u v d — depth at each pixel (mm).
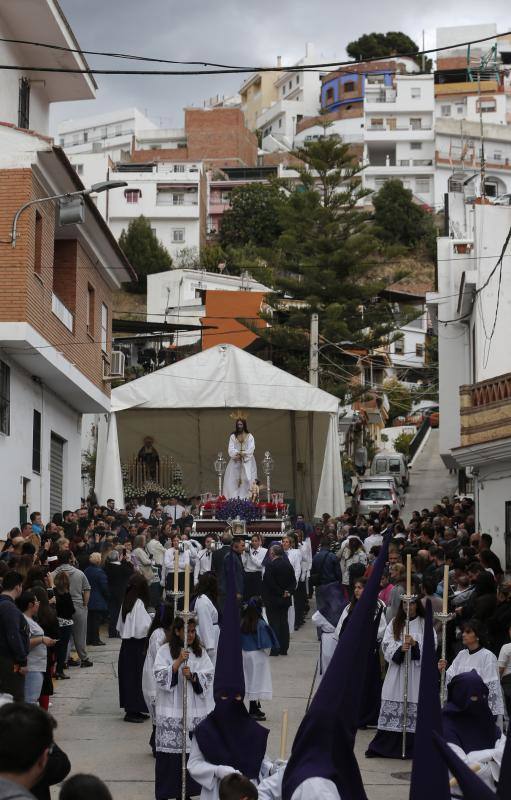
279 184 55750
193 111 113188
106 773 12156
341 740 6680
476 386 25125
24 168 22891
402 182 104688
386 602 15805
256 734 8992
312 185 55375
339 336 50938
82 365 28062
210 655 12461
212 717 8992
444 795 6926
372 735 13961
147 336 53844
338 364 52219
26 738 5020
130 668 14789
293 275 65125
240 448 34375
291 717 14922
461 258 35875
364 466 53875
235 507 30328
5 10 26422
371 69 119500
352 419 50906
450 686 10023
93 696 16391
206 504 31000
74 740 13750
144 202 96750
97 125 133500
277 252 55375
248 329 50875
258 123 137000
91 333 29438
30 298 22922
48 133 30969
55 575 18250
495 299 30047
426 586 13414
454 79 117000
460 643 13555
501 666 11648
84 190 22969
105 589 20781
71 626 17516
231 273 87312
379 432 68188
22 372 24938
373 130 113062
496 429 24266
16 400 24438
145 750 13211
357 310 53375
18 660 11297
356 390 51906
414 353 80562
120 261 30219
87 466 42094
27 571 13938
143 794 11305
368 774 11898
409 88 114438
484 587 14227
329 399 35844
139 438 40750
